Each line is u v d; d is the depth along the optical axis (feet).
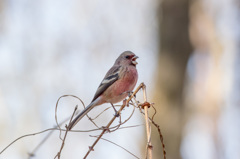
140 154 44.04
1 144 46.39
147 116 21.09
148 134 20.45
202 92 58.18
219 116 56.75
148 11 55.83
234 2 61.21
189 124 52.03
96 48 55.57
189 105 53.16
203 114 57.21
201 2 57.62
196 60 56.80
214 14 60.49
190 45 51.42
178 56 50.08
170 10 51.19
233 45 60.85
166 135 45.47
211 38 59.62
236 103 57.47
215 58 59.62
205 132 55.77
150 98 48.42
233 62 59.93
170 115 46.62
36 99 50.67
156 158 44.37
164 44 50.65
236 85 58.44
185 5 51.39
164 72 49.06
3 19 56.44
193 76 55.36
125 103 22.98
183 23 51.11
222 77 59.00
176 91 48.29
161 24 51.52
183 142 46.80
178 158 44.80
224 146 54.34
